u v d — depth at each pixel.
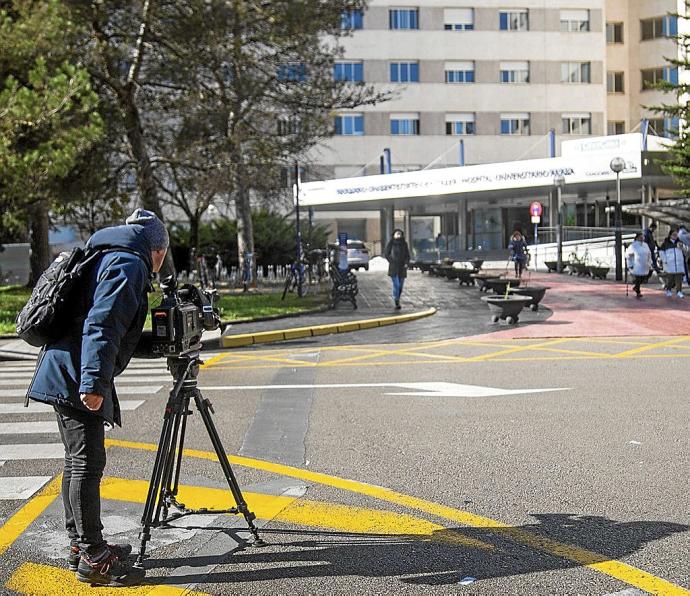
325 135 31.27
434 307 22.20
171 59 24.61
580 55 60.88
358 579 4.32
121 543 4.93
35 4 20.42
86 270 4.26
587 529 5.03
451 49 59.78
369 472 6.38
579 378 10.80
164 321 4.46
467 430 7.75
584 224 48.69
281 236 40.31
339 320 18.77
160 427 8.24
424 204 51.34
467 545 4.78
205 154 26.47
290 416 8.61
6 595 4.21
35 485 6.23
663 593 4.09
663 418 8.18
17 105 18.39
